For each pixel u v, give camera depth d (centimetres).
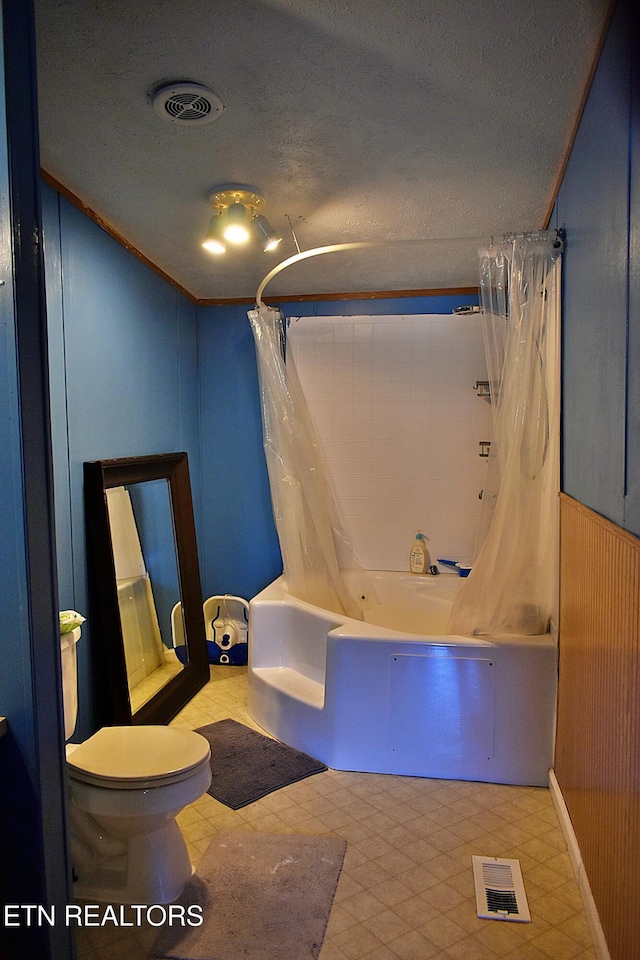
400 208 245
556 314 228
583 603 184
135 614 283
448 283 352
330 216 253
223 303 383
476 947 161
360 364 364
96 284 254
